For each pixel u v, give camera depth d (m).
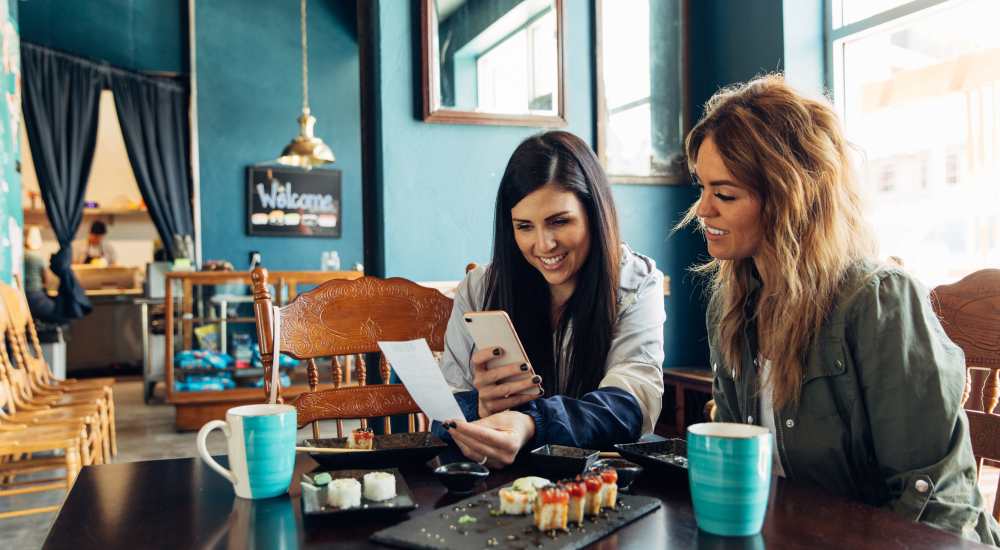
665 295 3.45
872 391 0.96
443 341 1.66
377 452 1.02
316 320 1.56
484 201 3.21
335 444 1.15
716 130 1.02
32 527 2.84
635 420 1.17
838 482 1.02
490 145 3.21
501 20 3.18
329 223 7.66
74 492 0.91
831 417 1.01
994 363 1.25
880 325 0.96
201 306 5.64
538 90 3.23
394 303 1.64
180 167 7.11
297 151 5.90
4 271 4.39
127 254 9.16
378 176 3.15
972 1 2.78
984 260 2.79
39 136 6.20
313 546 0.71
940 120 2.91
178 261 6.05
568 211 1.31
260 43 7.43
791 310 1.00
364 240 3.23
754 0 3.29
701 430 0.78
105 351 8.46
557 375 1.43
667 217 3.47
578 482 0.77
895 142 3.08
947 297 1.32
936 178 2.94
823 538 0.71
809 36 3.21
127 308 8.53
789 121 0.99
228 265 5.97
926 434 0.92
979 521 0.94
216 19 7.25
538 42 3.22
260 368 5.25
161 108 7.01
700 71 3.56
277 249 7.49
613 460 0.97
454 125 3.16
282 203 7.49
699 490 0.73
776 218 0.98
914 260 3.04
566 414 1.10
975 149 2.80
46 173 6.25
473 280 1.55
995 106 2.73
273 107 7.48
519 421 1.07
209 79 7.22
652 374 1.31
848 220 1.01
